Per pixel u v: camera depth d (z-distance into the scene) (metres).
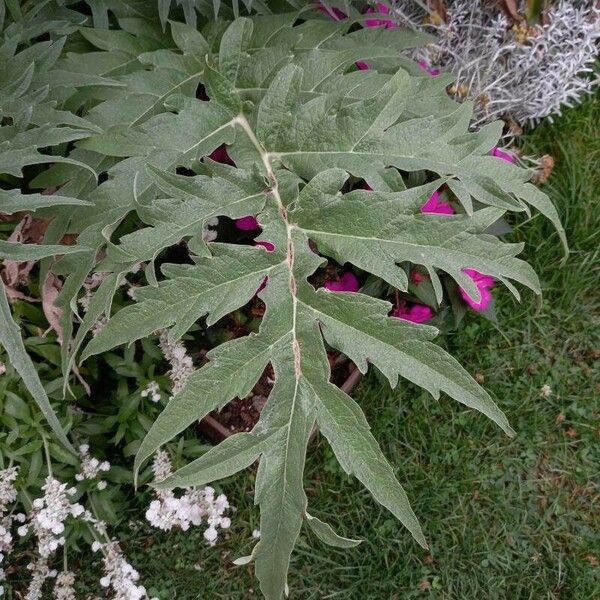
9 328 0.56
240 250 0.62
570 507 1.05
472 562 1.01
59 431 0.57
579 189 1.14
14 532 0.91
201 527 0.98
